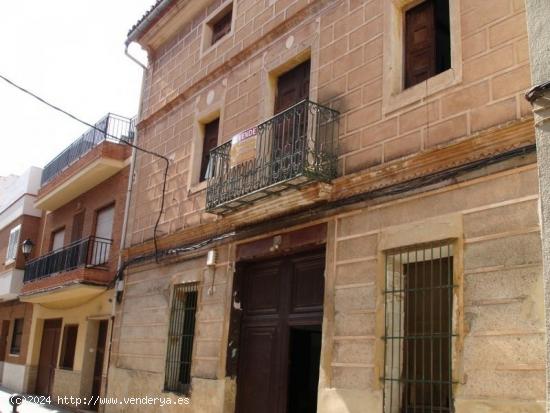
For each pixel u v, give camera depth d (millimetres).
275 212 8789
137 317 12523
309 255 8727
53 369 17547
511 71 6168
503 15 6395
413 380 6375
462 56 6707
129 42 14727
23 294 18359
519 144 5883
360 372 6934
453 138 6578
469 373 5746
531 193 5652
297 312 8719
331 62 8672
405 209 6906
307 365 9148
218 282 10172
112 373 12844
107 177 16078
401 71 7637
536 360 5238
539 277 5391
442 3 7582
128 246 13594
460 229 6203
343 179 7785
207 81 11992
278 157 8555
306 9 9430
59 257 16875
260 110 10117
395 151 7250
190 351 10688
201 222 10992
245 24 11180
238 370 9617
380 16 8008
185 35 13438
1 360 22641
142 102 14703
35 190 22469
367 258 7246
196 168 11820
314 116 8227
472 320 5852
